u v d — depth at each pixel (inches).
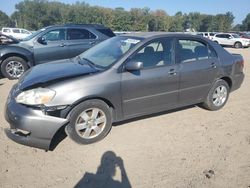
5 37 408.5
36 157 168.6
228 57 243.3
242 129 212.2
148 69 197.0
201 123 219.9
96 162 165.0
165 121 220.4
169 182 148.8
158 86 201.6
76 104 173.5
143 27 3287.4
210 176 154.0
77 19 3390.7
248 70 471.8
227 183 149.1
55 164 162.4
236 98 287.4
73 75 177.5
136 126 209.8
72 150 176.2
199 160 168.9
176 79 209.6
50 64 209.5
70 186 145.1
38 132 165.2
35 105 165.6
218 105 244.7
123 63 188.5
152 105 204.1
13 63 358.0
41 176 152.0
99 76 179.9
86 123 179.6
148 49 199.6
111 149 178.5
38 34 374.3
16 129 171.2
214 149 181.9
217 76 235.1
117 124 211.3
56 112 167.3
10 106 171.8
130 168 159.9
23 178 150.2
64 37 382.6
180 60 213.3
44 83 170.2
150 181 149.3
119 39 216.4
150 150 178.5
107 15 3216.0
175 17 3730.3
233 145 187.8
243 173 157.8
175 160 168.2
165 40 208.7
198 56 225.0
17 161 164.2
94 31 399.5
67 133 177.2
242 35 1371.8
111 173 155.6
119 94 186.2
